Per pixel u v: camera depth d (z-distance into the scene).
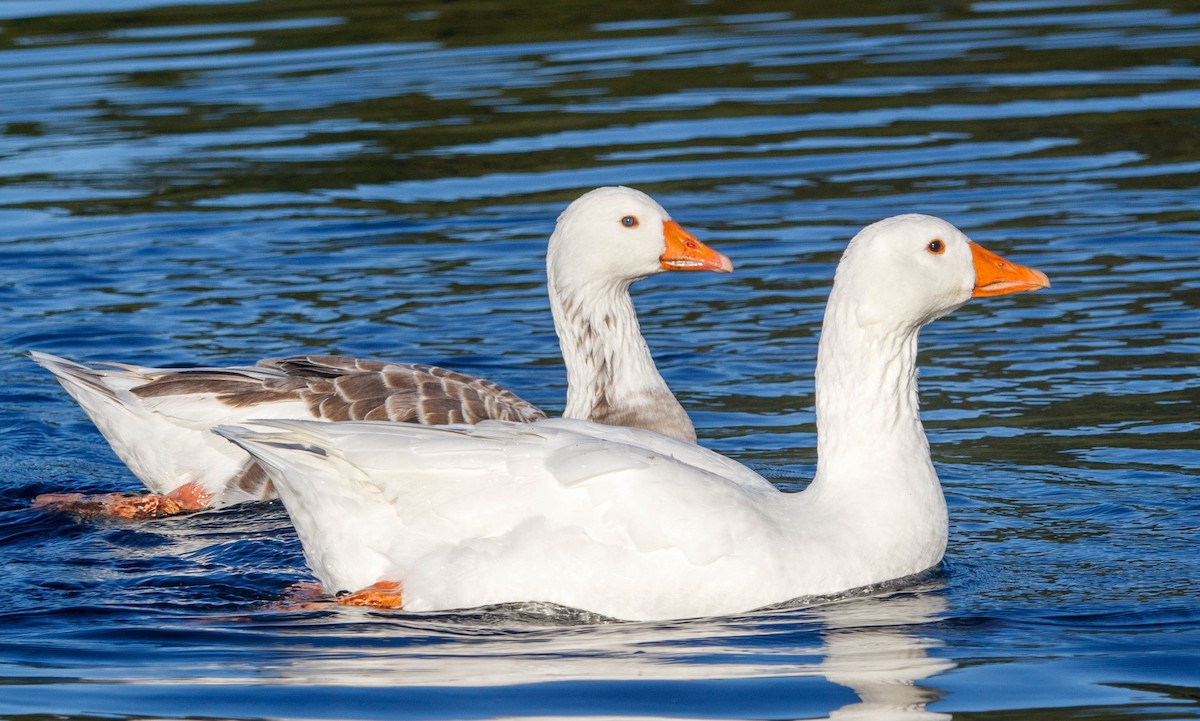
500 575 10.02
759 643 9.54
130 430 13.82
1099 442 13.68
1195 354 15.82
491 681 8.95
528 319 17.95
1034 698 8.59
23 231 21.47
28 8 36.25
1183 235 19.69
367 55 31.31
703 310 18.20
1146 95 26.52
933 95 27.20
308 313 18.16
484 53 31.27
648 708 8.52
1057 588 10.51
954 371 15.89
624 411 13.46
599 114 26.61
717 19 33.97
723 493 10.16
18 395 16.11
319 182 23.48
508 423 10.61
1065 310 17.44
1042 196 21.48
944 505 10.98
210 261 20.17
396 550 10.28
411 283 19.19
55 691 8.91
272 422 10.48
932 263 10.63
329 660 9.37
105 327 17.78
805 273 19.06
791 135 25.06
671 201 21.81
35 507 13.29
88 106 28.11
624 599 9.97
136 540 12.42
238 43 32.56
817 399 11.01
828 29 32.66
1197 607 10.04
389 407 13.45
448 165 24.03
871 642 9.53
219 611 10.45
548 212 21.66
